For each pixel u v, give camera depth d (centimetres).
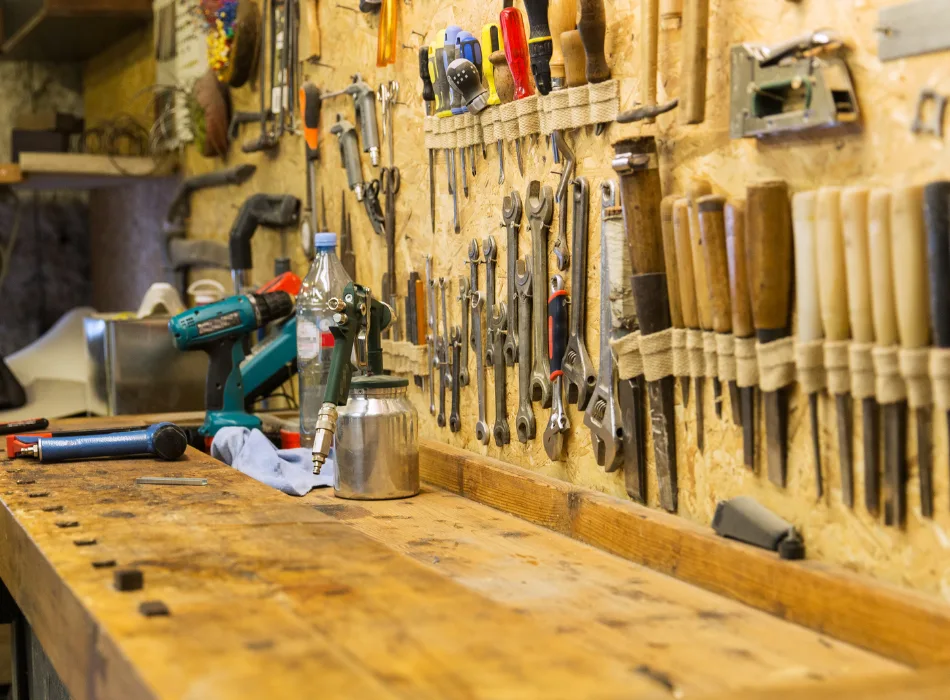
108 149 481
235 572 118
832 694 82
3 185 462
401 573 117
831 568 118
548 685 83
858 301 113
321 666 88
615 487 162
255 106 322
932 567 110
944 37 105
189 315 243
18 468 190
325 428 172
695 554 132
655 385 147
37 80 540
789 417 128
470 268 203
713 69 137
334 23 266
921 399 108
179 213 390
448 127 205
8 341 543
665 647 109
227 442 216
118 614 102
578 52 160
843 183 119
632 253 145
